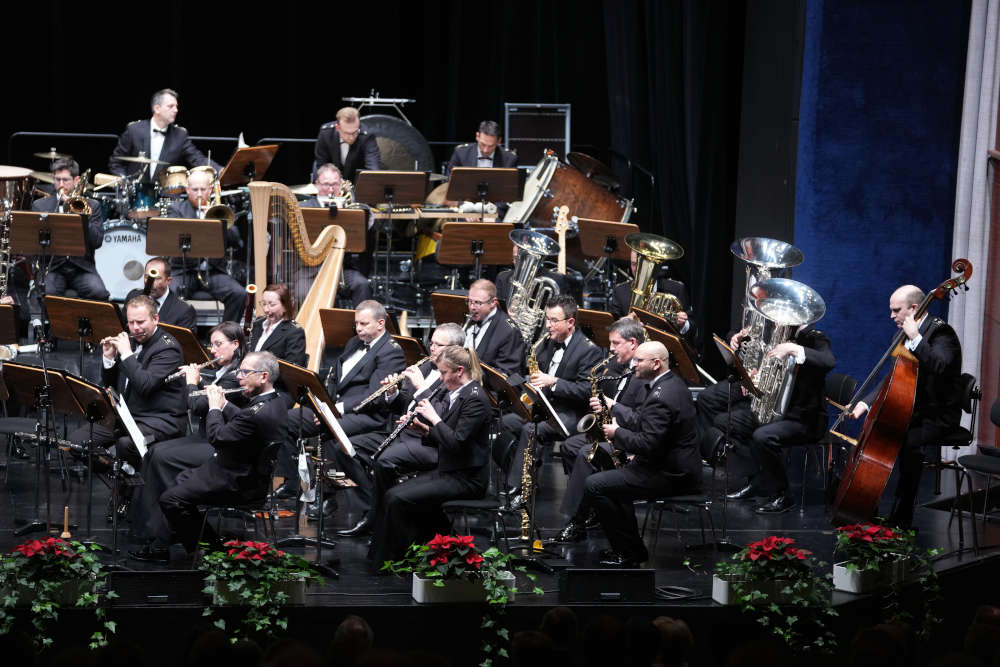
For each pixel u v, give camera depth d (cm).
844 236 1116
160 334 880
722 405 1010
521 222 1317
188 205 1217
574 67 1568
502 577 735
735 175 1342
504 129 1511
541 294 1063
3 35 1566
